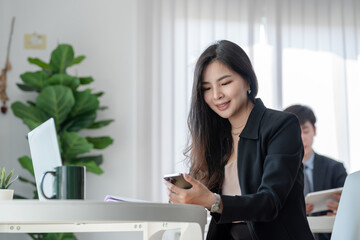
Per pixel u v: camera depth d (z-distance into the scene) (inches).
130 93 199.3
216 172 79.8
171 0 201.8
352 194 69.9
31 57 196.1
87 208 53.8
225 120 80.9
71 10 199.8
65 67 185.6
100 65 199.0
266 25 207.6
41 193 63.4
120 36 201.3
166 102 197.9
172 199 65.9
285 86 207.6
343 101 210.2
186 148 85.2
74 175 62.6
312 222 108.2
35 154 81.7
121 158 196.1
